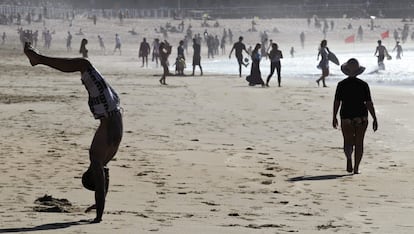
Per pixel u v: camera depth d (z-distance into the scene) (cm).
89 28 11731
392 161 1554
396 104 2756
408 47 11788
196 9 18188
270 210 1047
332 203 1112
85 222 913
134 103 2705
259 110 2511
